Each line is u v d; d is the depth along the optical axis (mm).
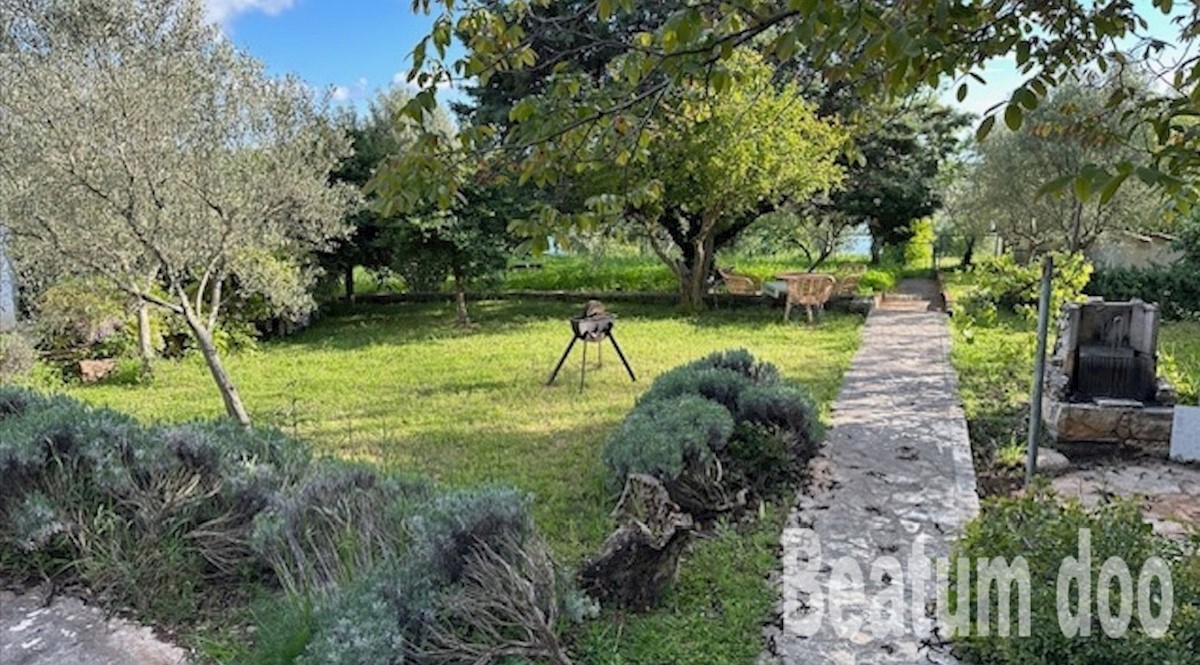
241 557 3160
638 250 18328
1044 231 12195
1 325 7918
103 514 3318
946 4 1451
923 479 4289
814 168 10641
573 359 8805
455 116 12125
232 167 5598
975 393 6504
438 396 7137
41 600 3045
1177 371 6176
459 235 11602
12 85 4871
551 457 4988
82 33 5449
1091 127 2375
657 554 2832
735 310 13195
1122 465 4699
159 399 7438
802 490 4137
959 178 15617
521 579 2500
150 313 8992
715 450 4105
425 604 2412
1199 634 2172
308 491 3203
